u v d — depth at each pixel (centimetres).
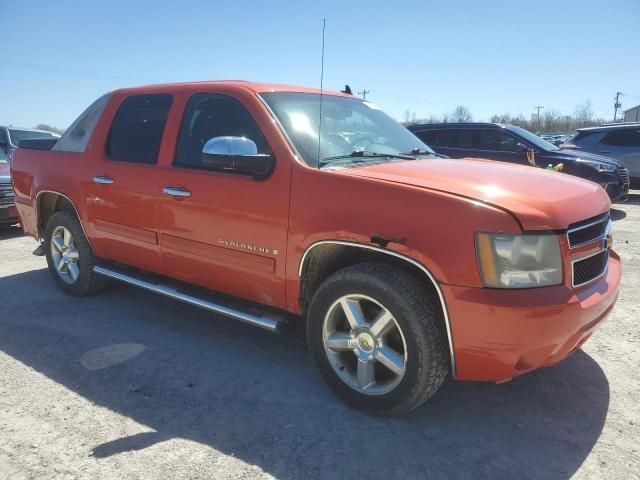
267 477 252
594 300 271
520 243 251
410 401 283
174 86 402
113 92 450
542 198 271
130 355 381
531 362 264
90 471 255
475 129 1006
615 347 394
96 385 338
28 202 521
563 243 259
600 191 324
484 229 252
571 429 292
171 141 384
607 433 288
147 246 402
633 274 589
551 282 257
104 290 511
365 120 404
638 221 951
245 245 334
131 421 298
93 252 471
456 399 322
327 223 294
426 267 264
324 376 319
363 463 262
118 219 420
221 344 401
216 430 289
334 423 296
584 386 338
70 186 460
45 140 516
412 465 261
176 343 402
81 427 291
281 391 331
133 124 420
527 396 326
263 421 298
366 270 288
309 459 265
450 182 284
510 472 256
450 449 274
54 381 343
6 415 303
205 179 352
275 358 378
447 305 261
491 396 326
